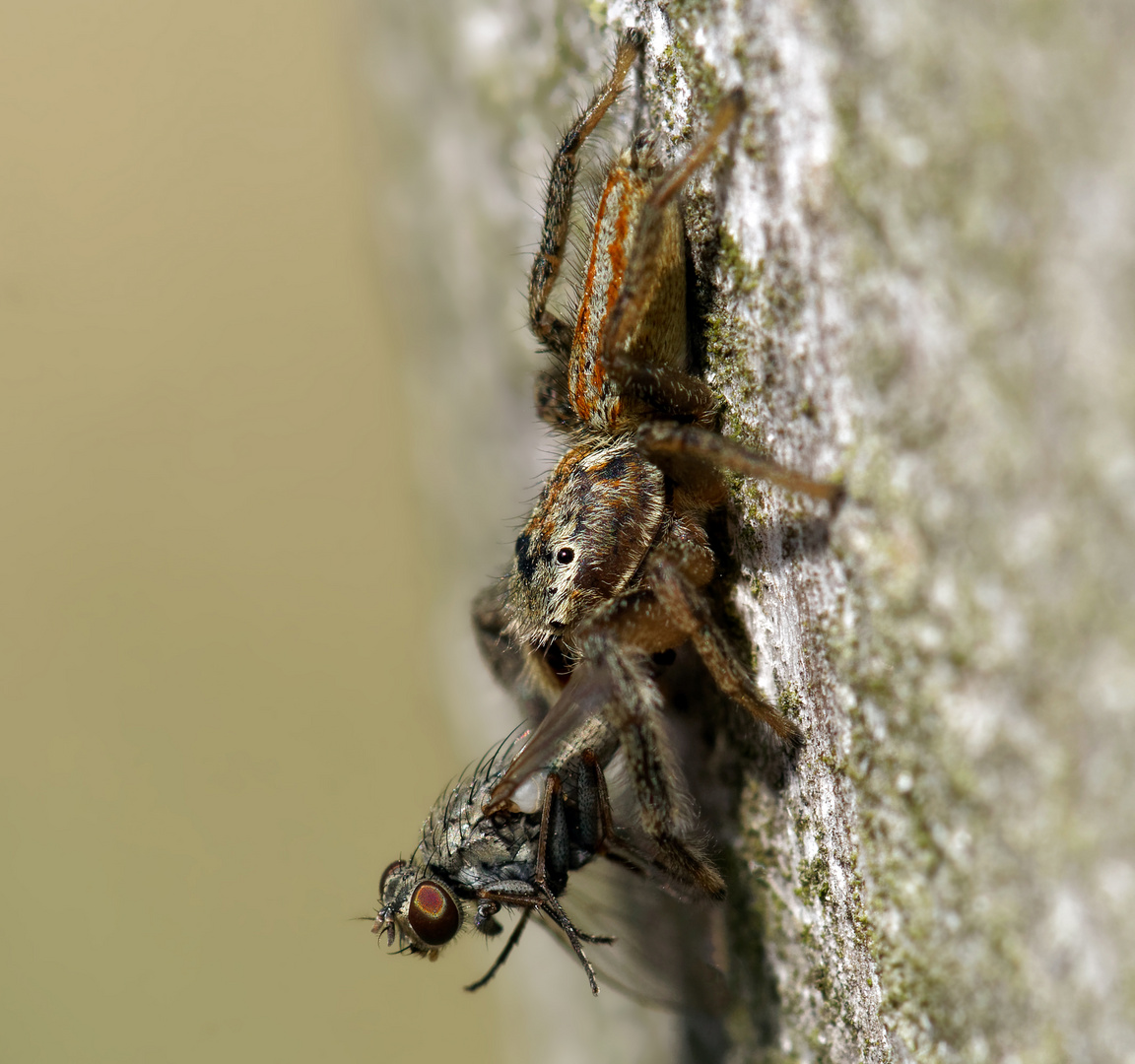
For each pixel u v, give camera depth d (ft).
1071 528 0.26
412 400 0.35
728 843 0.29
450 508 0.34
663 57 0.28
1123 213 0.26
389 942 0.29
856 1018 0.28
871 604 0.27
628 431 0.29
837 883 0.28
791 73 0.27
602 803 0.29
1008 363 0.27
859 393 0.27
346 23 0.35
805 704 0.28
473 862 0.29
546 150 0.30
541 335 0.29
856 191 0.27
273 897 0.35
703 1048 0.30
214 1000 0.35
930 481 0.27
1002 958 0.27
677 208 0.28
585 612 0.29
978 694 0.27
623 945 0.29
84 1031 0.35
